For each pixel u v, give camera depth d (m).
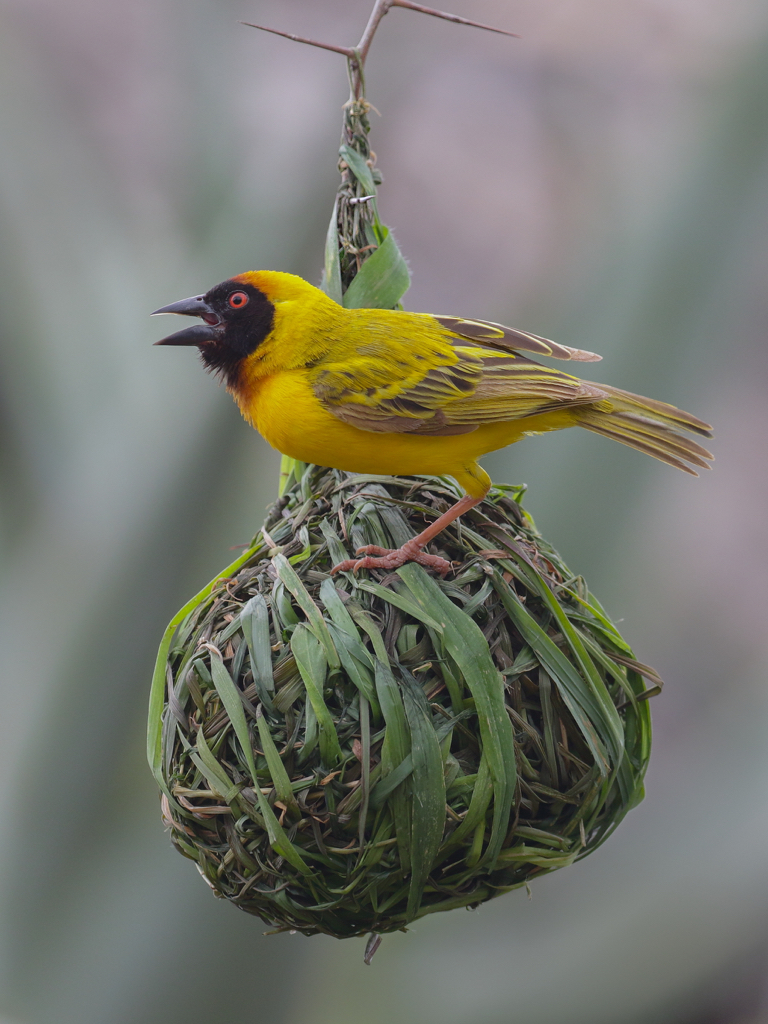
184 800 5.78
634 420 7.28
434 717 5.59
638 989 11.15
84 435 10.55
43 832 9.67
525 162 14.70
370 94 12.59
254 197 11.22
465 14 14.62
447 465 6.82
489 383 6.84
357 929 5.90
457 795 5.55
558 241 11.08
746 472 17.03
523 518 6.96
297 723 5.56
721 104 10.31
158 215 11.86
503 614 5.95
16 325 10.68
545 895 12.34
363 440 6.74
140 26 14.03
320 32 13.12
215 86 12.20
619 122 13.90
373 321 7.05
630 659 6.37
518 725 5.76
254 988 9.56
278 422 6.85
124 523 10.11
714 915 11.25
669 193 10.34
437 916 12.29
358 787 5.41
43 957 9.48
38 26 14.25
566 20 14.38
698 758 12.81
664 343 10.08
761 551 16.72
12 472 10.52
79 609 9.95
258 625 5.77
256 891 5.80
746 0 10.78
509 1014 11.28
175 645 6.34
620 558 9.84
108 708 9.80
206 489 10.12
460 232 14.79
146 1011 9.38
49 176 11.55
